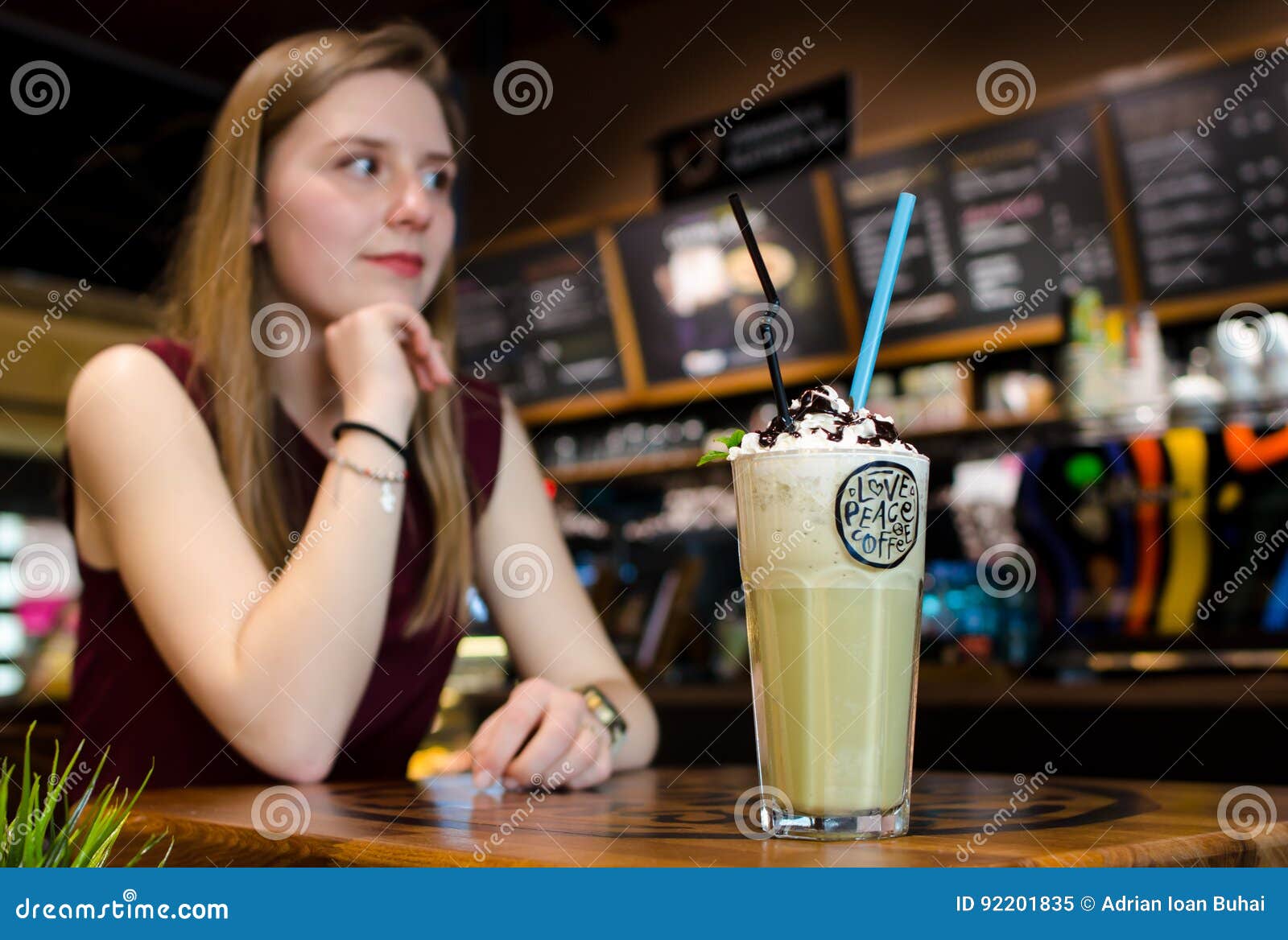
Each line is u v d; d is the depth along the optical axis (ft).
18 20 8.42
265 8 12.48
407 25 5.88
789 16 16.03
